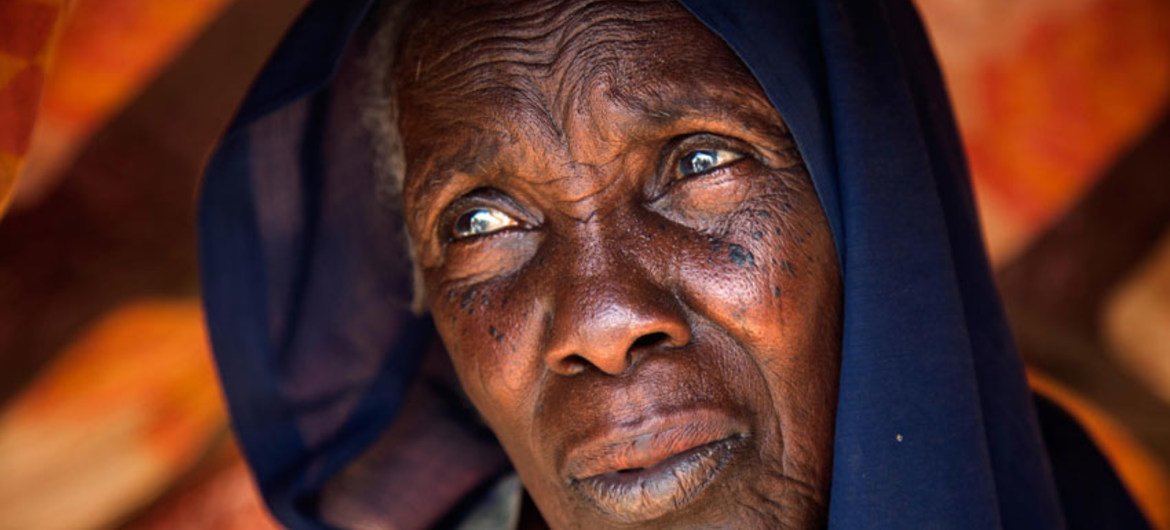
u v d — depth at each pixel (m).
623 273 1.48
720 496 1.46
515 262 1.59
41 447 3.15
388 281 1.98
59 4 1.62
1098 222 3.09
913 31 1.76
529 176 1.55
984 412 1.61
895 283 1.49
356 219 1.95
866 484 1.46
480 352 1.59
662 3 1.55
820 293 1.51
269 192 1.95
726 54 1.53
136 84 2.87
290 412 2.02
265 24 2.91
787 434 1.49
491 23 1.58
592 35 1.54
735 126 1.51
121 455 3.21
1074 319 3.13
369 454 2.07
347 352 2.01
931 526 1.46
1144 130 2.99
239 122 1.86
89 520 3.24
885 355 1.48
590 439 1.46
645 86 1.52
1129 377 3.10
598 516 1.50
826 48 1.54
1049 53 3.00
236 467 3.27
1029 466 1.63
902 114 1.56
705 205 1.51
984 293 1.66
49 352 3.07
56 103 2.85
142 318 3.12
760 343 1.48
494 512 2.08
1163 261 3.07
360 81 1.85
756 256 1.49
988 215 3.12
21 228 2.94
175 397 3.23
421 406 2.06
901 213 1.51
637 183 1.54
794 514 1.50
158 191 3.02
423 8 1.66
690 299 1.48
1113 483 2.04
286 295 1.99
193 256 3.10
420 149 1.63
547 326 1.53
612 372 1.46
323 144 1.92
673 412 1.44
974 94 3.04
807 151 1.51
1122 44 2.96
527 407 1.57
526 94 1.55
